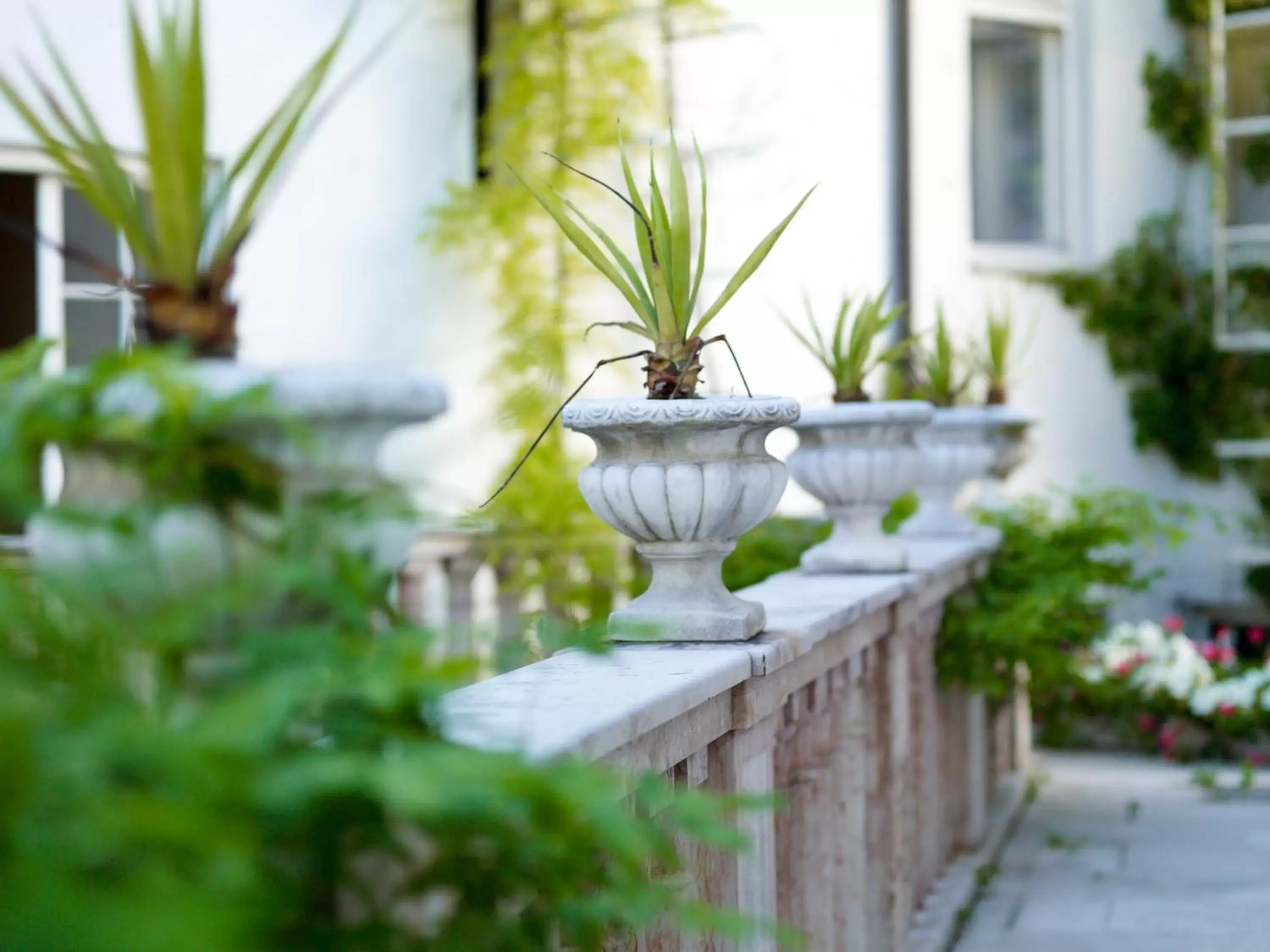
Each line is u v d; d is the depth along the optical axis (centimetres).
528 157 716
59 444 105
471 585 614
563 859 108
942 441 582
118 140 581
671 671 223
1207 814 622
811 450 416
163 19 129
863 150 884
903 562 415
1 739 73
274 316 649
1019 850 563
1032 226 986
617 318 745
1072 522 605
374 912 100
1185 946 432
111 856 71
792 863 304
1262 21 955
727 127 830
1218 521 623
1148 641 788
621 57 725
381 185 688
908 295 838
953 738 534
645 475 257
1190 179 980
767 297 792
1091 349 976
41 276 597
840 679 339
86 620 91
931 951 412
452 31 717
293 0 650
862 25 882
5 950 65
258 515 107
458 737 148
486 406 718
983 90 980
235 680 96
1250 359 965
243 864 73
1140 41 976
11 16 559
